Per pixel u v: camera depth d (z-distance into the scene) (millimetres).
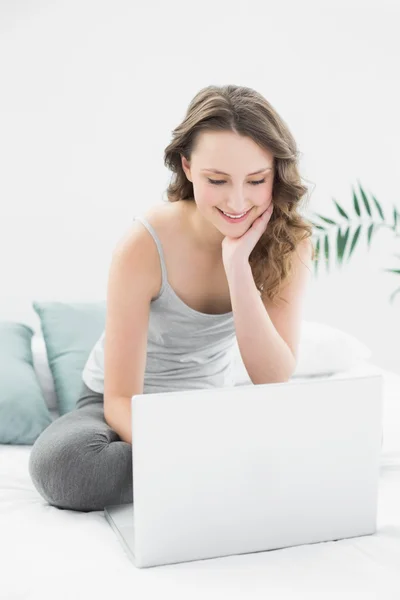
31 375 2074
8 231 2766
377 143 3068
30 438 1936
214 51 2855
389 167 3096
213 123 1423
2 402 1937
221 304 1729
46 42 2709
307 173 3023
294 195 1550
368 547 1309
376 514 1372
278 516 1294
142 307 1622
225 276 1693
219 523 1257
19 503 1527
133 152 2828
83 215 2818
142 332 1625
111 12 2744
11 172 2742
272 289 1688
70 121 2764
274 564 1236
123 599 1103
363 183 3084
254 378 1651
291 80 2947
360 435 1327
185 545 1241
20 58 2695
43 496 1511
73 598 1105
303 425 1279
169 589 1136
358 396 1313
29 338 2309
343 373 2436
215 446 1229
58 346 2221
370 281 3160
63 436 1504
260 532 1287
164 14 2791
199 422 1213
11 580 1164
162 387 1768
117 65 2773
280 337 1654
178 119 2850
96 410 1708
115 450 1479
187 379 1778
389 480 1650
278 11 2893
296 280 1711
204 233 1615
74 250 2828
